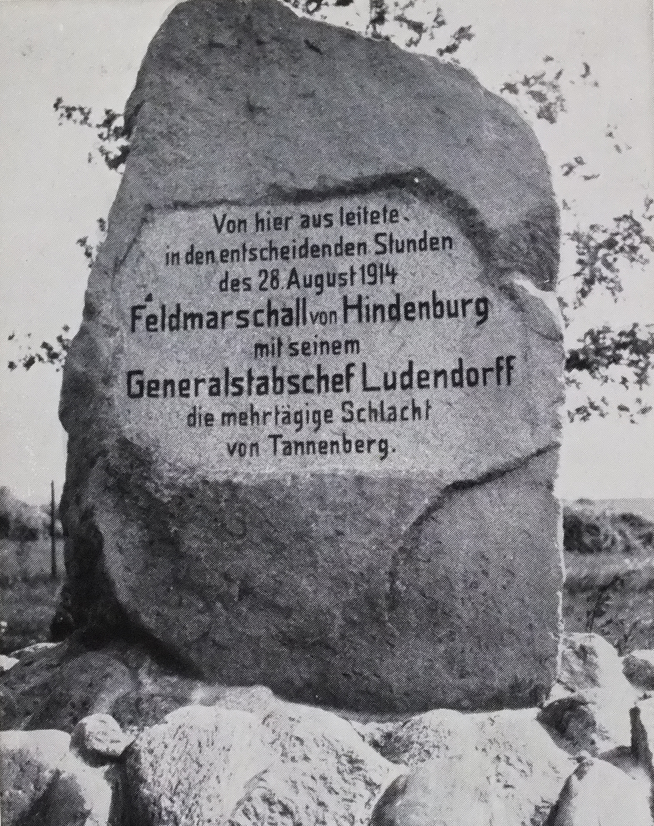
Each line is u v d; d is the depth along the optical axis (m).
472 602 4.20
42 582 5.58
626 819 3.63
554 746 3.93
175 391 4.40
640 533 5.71
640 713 3.90
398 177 4.43
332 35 4.60
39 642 5.20
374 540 4.24
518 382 4.30
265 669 4.25
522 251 4.39
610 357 5.93
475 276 4.37
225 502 4.32
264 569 4.28
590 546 5.67
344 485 4.27
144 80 4.62
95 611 4.43
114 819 3.79
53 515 5.60
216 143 4.54
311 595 4.24
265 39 4.62
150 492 4.37
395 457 4.29
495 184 4.43
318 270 4.42
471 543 4.23
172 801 3.72
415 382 4.32
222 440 4.36
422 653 4.20
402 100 4.52
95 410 4.45
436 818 3.67
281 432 4.34
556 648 4.19
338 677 4.21
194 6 4.67
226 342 4.41
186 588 4.32
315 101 4.55
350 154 4.48
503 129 4.49
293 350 4.38
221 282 4.45
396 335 4.35
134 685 4.27
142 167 4.55
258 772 3.79
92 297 4.50
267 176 4.49
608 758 3.85
